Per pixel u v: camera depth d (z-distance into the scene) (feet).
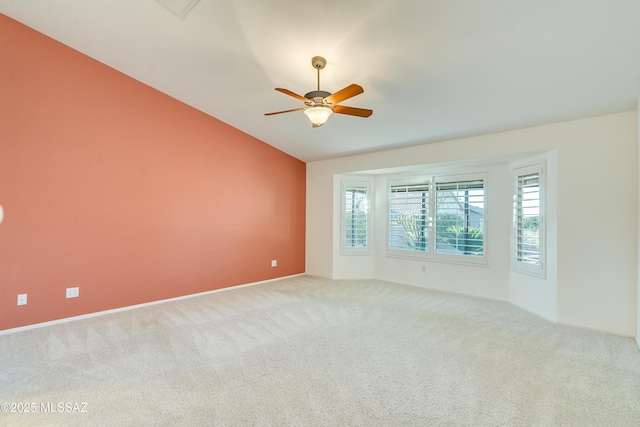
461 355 8.87
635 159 10.19
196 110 15.02
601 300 10.75
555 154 11.70
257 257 17.66
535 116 11.30
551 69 8.84
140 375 7.66
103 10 9.61
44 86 10.89
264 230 17.99
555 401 6.73
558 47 8.02
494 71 9.28
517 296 13.84
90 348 9.14
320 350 9.12
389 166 16.47
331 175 19.07
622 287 10.39
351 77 10.73
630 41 7.49
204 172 15.33
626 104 9.95
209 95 13.78
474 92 10.41
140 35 10.52
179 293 14.42
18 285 10.42
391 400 6.71
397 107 12.01
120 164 12.64
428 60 9.27
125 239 12.78
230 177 16.38
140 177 13.20
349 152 17.48
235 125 16.39
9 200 10.26
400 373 7.85
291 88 12.21
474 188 15.53
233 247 16.52
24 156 10.51
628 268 10.30
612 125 10.58
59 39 11.09
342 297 14.93
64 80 11.30
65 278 11.35
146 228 13.39
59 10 9.75
